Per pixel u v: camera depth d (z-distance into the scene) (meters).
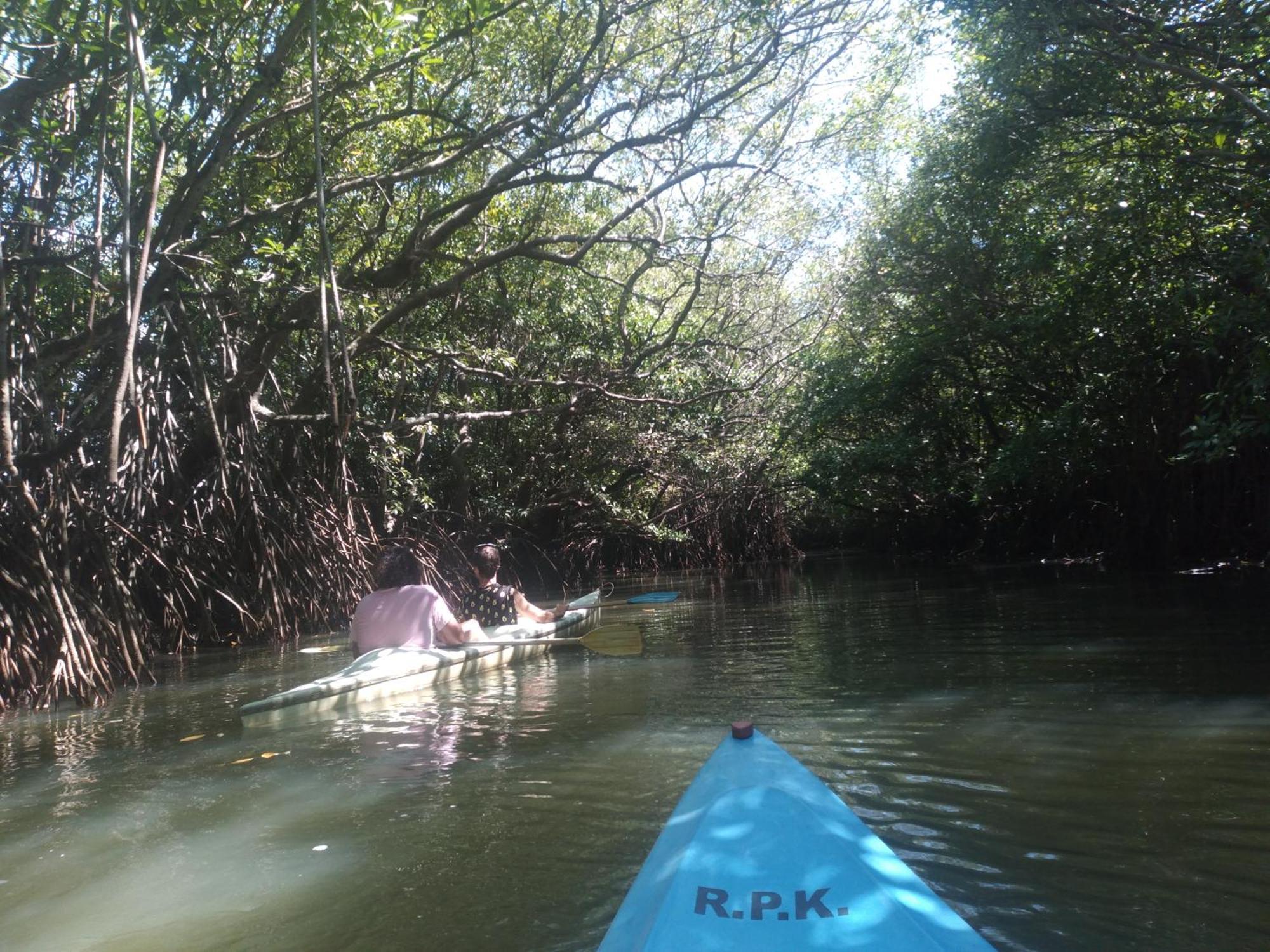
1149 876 2.63
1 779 4.48
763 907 2.10
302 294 10.79
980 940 1.99
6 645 7.10
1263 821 2.99
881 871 2.28
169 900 2.82
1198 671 5.36
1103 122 11.20
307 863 3.08
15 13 7.25
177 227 8.80
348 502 12.33
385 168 12.50
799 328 19.83
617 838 3.14
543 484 19.81
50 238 9.11
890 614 9.56
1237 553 12.67
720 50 11.78
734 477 22.28
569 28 11.85
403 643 6.82
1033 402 17.48
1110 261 11.73
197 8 7.78
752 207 14.73
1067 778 3.53
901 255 15.84
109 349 9.65
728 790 2.80
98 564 8.55
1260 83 8.64
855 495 22.05
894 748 4.07
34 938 2.59
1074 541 16.19
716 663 6.88
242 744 5.00
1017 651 6.54
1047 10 9.51
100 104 7.00
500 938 2.44
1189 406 12.54
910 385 18.12
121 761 4.75
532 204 15.35
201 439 11.12
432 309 15.52
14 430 8.08
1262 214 9.52
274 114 9.30
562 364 17.38
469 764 4.25
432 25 9.62
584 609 9.83
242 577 10.80
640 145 11.35
